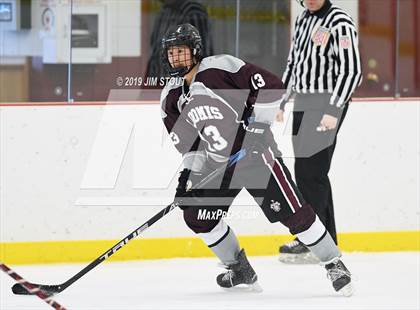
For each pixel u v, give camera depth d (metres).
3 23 12.07
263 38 12.62
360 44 12.88
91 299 9.52
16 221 11.62
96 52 12.15
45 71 12.11
